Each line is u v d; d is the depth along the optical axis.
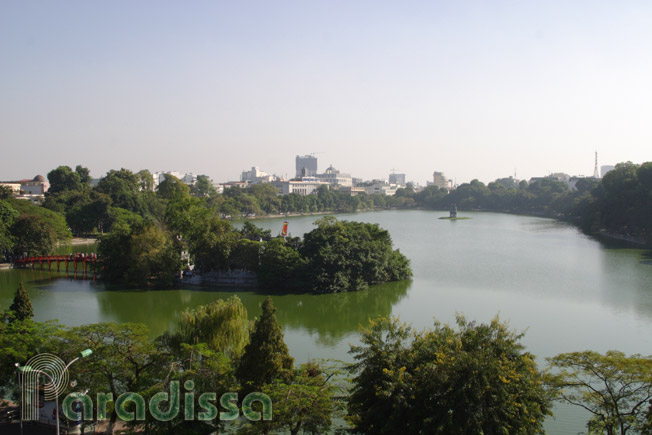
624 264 158.00
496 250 196.12
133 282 132.25
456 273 147.38
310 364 56.84
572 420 57.09
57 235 186.62
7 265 162.62
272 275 125.56
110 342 53.69
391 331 49.81
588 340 84.62
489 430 39.84
